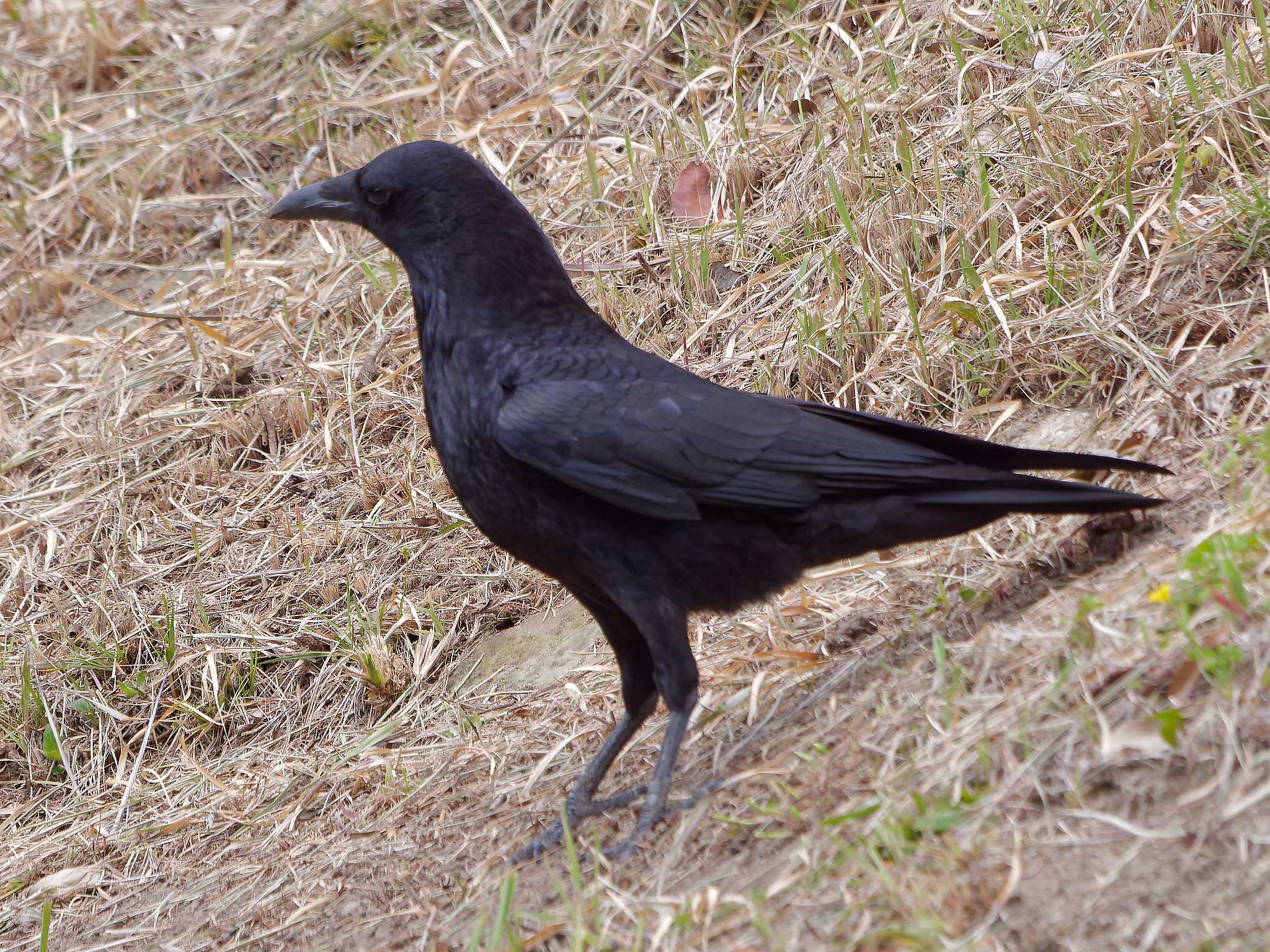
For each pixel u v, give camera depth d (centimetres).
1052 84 1170
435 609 1038
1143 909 479
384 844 805
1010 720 595
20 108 1669
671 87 1410
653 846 676
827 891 550
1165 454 810
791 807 625
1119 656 593
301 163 1504
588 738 845
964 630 738
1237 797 504
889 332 1038
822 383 1040
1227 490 723
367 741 942
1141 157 1052
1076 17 1231
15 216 1538
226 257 1395
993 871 517
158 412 1266
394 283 1282
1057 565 761
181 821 917
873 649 776
